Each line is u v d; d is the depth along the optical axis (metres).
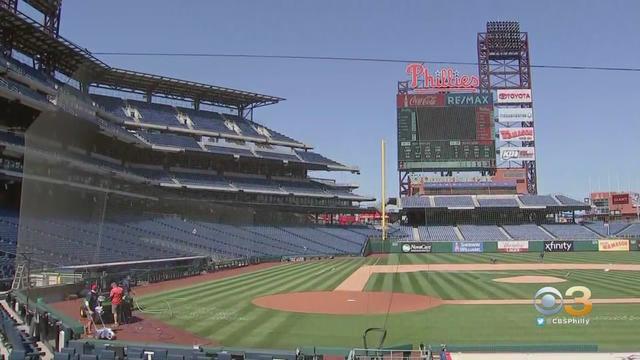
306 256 59.56
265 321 19.30
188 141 61.19
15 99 29.08
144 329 17.45
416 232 72.81
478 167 70.56
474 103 71.12
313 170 75.00
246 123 74.50
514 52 75.06
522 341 15.53
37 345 13.73
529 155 73.50
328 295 26.73
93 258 13.80
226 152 63.19
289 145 74.25
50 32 40.88
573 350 13.81
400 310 21.50
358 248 66.25
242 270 44.38
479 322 18.77
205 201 48.66
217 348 12.46
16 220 21.73
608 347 14.52
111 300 18.56
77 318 17.84
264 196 65.75
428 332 17.05
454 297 25.56
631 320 18.52
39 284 16.64
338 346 15.00
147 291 28.73
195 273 39.12
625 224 73.25
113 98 63.03
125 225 28.97
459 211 74.25
